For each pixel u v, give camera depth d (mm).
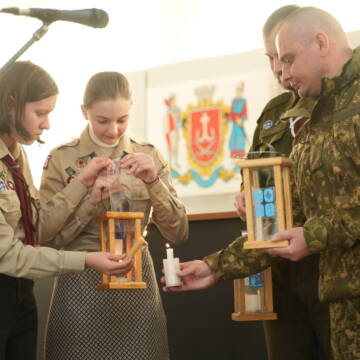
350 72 1938
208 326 3117
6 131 2193
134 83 4207
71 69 4430
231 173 3916
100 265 2092
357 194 1849
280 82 2568
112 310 2287
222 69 4035
